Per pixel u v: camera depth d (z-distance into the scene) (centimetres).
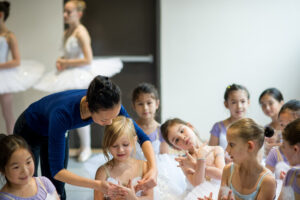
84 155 325
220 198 174
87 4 372
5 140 157
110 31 377
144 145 189
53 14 353
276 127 262
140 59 378
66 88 313
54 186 186
